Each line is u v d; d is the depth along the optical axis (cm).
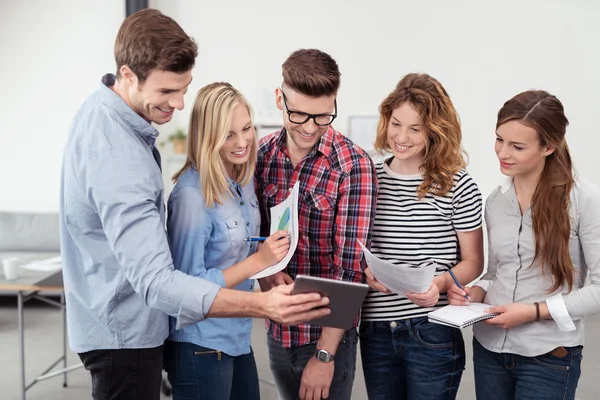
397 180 212
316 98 183
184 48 154
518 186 202
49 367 399
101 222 161
